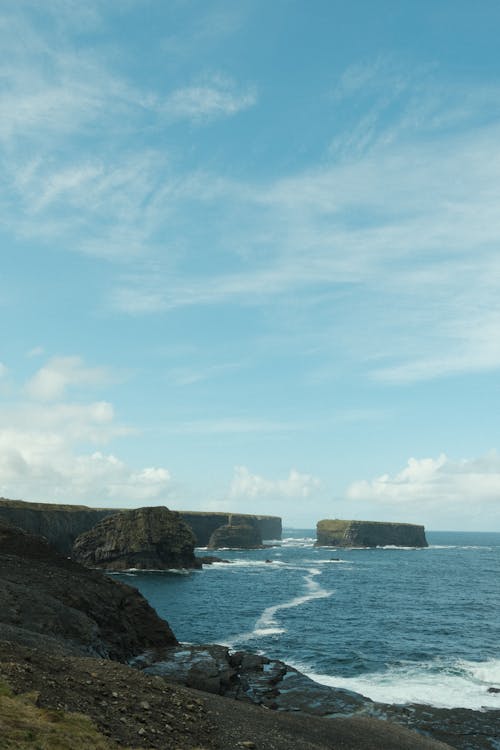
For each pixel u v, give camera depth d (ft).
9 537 182.50
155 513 518.37
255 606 292.61
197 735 75.82
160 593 339.36
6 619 121.80
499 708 131.54
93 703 73.31
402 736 106.42
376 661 177.06
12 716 58.34
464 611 287.69
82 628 133.69
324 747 89.40
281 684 139.74
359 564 613.93
